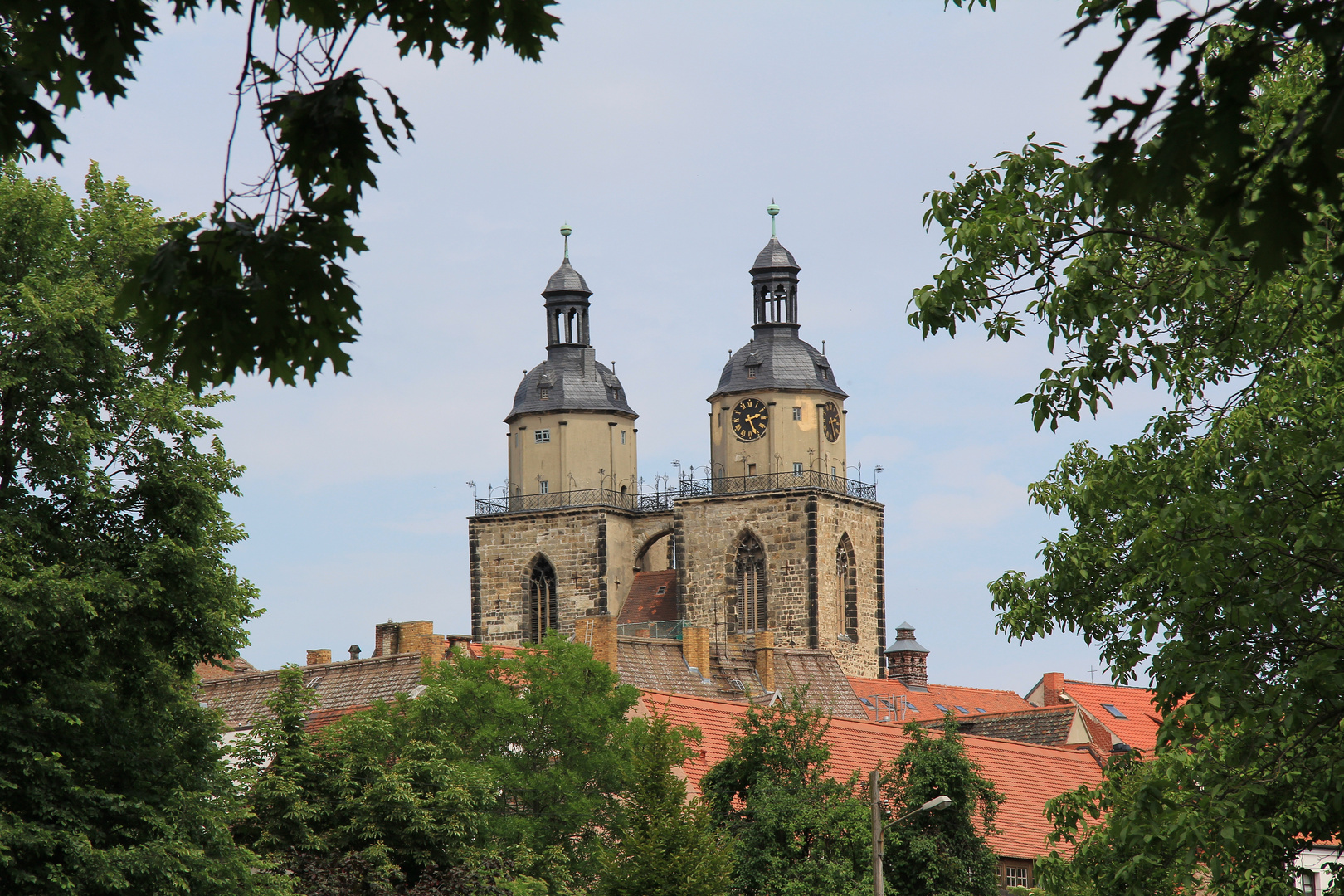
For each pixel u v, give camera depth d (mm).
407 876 121188
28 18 24266
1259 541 50844
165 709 92562
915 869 125312
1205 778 52219
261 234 24812
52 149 24750
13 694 84688
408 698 146750
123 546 90875
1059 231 55375
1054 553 67562
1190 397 66938
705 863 121875
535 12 25953
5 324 86688
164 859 86312
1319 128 20656
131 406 91625
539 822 140625
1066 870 69438
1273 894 57250
